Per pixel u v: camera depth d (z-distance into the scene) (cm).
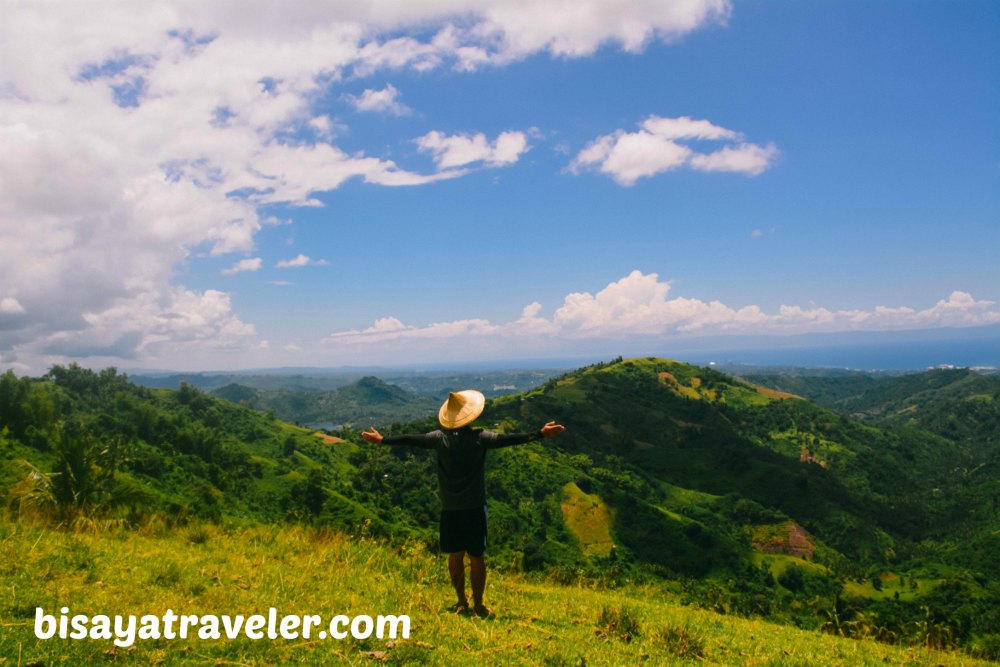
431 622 640
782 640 917
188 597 642
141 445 13575
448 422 661
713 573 12725
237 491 12925
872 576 13475
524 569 1386
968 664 905
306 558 949
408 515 12450
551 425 654
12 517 1059
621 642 676
